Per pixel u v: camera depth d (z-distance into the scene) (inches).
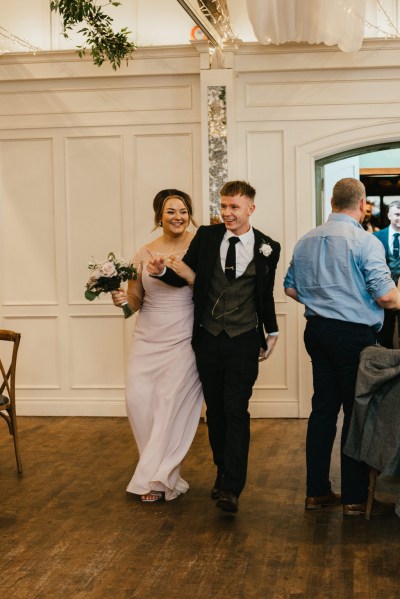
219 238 168.1
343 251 158.9
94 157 281.0
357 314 158.9
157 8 276.8
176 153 278.1
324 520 162.1
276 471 202.7
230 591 128.0
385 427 149.3
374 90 270.2
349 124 271.6
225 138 269.1
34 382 286.5
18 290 285.4
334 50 267.1
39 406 285.7
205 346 168.4
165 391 178.2
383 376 148.9
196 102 275.7
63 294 283.3
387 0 271.1
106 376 283.4
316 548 146.3
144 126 278.4
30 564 140.4
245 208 163.6
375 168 342.3
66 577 134.3
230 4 277.1
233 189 163.2
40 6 281.4
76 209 282.2
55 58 276.2
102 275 169.9
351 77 270.5
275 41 259.1
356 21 243.9
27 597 126.2
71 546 149.4
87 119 279.9
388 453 146.9
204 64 267.7
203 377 170.6
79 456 222.5
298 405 275.7
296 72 272.1
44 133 281.9
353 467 163.5
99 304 282.4
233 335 165.2
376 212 348.8
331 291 159.8
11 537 154.9
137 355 183.6
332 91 271.6
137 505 175.0
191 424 179.6
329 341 160.1
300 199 273.9
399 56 265.7
